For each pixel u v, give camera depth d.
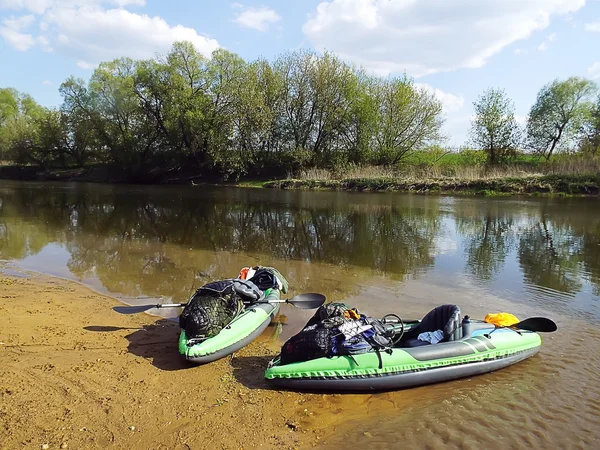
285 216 19.38
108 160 44.72
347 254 12.47
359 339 5.65
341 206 22.52
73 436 4.51
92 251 12.64
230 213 20.41
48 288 9.13
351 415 5.07
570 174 26.81
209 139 37.16
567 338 6.91
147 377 5.73
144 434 4.61
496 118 34.97
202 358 6.02
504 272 10.45
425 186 29.20
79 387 5.39
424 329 6.44
